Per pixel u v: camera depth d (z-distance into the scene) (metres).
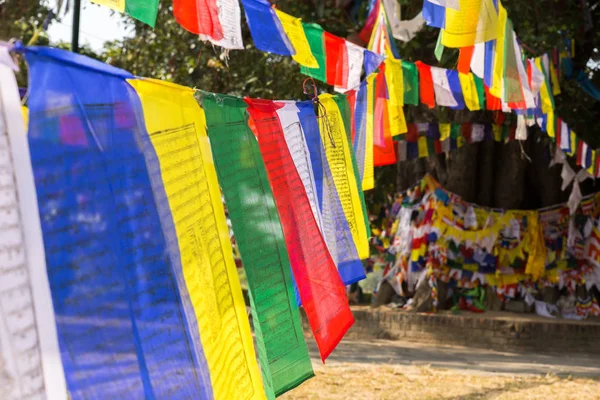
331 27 12.62
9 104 1.96
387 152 6.99
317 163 4.56
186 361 2.58
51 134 2.18
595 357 13.57
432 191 15.83
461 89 7.85
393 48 7.41
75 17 3.13
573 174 14.56
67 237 2.21
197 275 2.77
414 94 7.14
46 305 1.98
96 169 2.32
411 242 16.16
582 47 14.24
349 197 5.14
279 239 3.54
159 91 2.69
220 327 2.89
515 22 12.28
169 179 2.69
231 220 3.23
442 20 5.72
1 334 1.88
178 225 2.71
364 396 8.34
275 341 3.44
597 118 15.32
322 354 3.88
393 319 15.38
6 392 1.88
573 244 15.59
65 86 2.22
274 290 3.46
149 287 2.49
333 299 4.06
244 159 3.39
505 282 15.72
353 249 4.80
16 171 1.96
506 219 15.70
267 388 3.37
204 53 12.60
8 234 1.92
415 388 8.90
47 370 1.96
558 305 15.61
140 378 2.38
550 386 9.27
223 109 3.26
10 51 2.02
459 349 13.99
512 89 7.49
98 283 2.29
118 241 2.38
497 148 16.22
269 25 4.71
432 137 13.76
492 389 8.97
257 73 12.92
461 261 15.70
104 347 2.29
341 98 5.23
